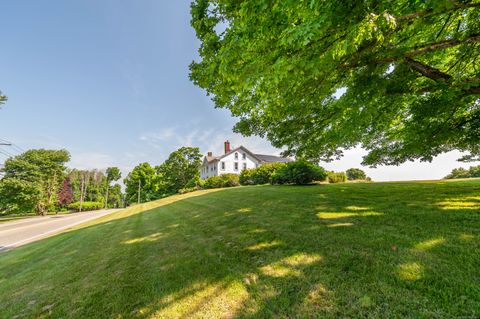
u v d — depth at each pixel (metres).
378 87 4.45
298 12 2.50
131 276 3.21
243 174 23.72
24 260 5.36
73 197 46.84
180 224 6.94
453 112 5.36
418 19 3.04
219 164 34.75
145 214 11.84
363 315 1.78
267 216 5.83
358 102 4.82
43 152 34.66
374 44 3.32
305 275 2.52
